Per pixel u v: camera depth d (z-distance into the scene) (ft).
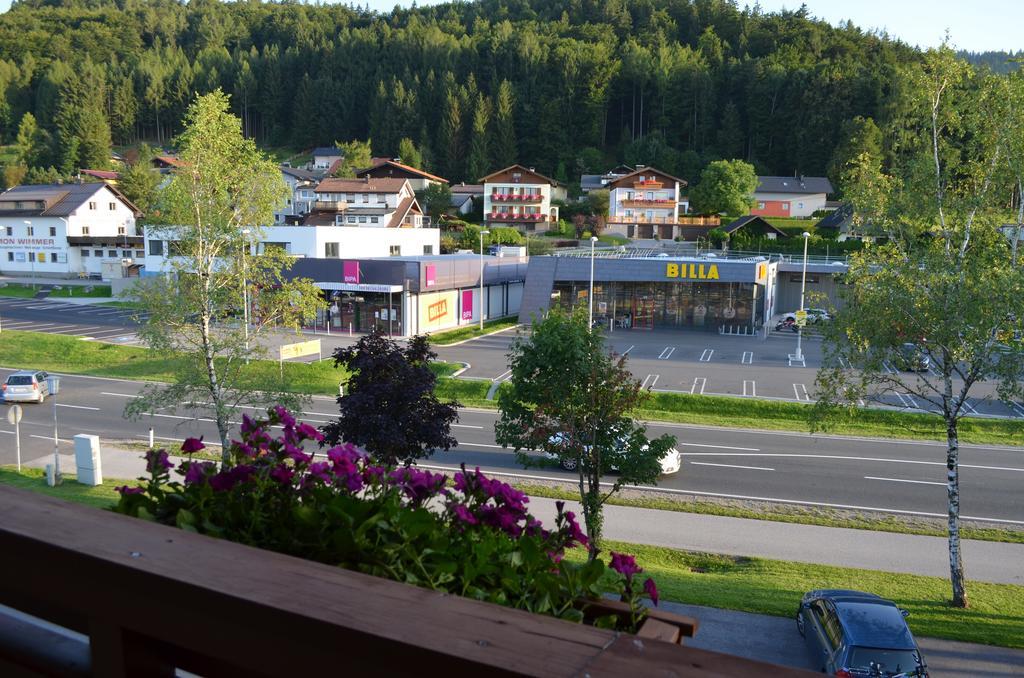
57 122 448.24
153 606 4.37
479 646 3.59
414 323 168.25
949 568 57.06
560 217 343.26
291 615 3.85
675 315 186.60
